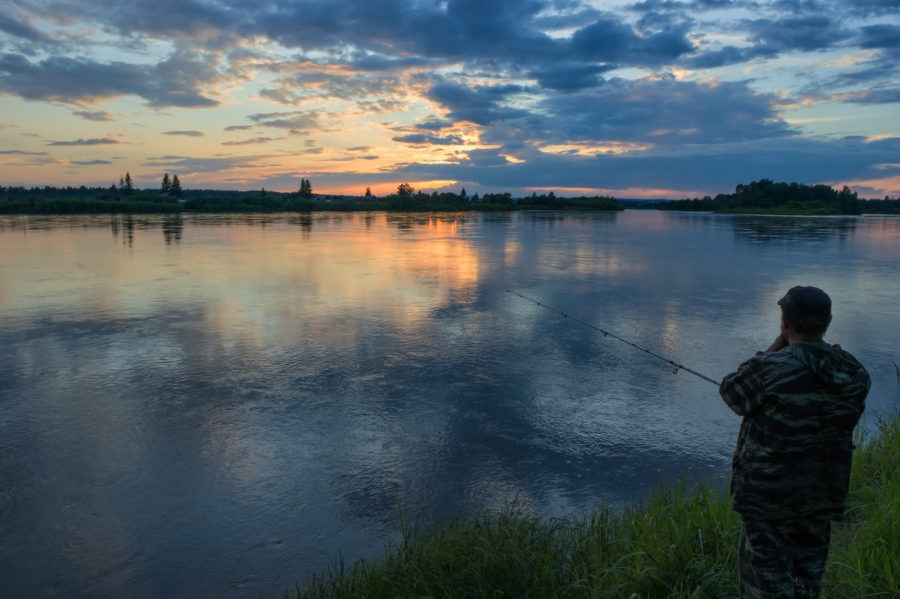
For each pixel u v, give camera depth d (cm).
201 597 314
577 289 1211
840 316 952
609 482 432
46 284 1198
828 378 205
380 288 1195
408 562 308
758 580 216
